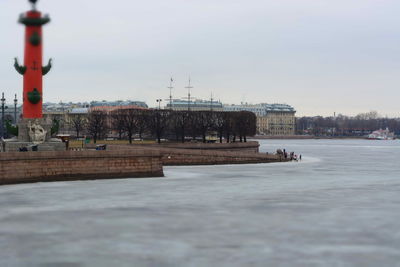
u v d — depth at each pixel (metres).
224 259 46.84
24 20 96.25
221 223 59.38
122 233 54.84
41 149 97.31
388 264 45.97
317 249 49.88
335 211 66.62
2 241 51.94
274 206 69.69
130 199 73.19
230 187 86.75
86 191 79.00
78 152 89.62
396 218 62.78
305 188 87.25
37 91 97.88
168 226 57.81
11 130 103.38
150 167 97.44
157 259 46.78
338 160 161.88
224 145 157.00
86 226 57.56
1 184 82.69
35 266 45.12
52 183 85.75
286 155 153.88
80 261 46.31
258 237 53.66
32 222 59.09
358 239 53.38
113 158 93.12
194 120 186.50
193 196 76.69
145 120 187.88
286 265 45.47
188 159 129.12
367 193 82.25
